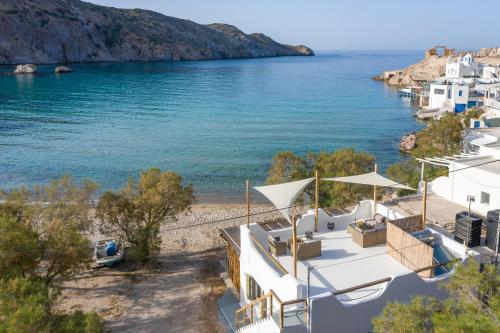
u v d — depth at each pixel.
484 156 26.14
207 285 25.47
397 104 114.94
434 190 26.59
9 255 17.94
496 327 8.94
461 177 24.52
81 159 60.84
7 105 106.62
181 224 36.62
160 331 21.02
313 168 34.09
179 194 27.84
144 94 131.25
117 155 63.22
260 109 107.62
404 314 10.23
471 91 91.12
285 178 33.03
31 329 13.16
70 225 22.50
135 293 24.73
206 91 141.88
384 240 19.97
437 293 15.99
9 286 14.89
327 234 21.20
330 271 17.53
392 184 20.50
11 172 54.56
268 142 72.12
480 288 10.66
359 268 17.73
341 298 15.46
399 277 15.38
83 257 21.25
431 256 16.34
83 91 134.12
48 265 23.92
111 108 105.75
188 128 83.56
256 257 18.47
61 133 77.69
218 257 29.58
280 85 163.62
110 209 26.67
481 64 122.44
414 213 22.98
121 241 29.64
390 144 70.25
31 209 23.70
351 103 117.62
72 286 25.56
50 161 59.69
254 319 18.08
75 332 14.58
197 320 21.86
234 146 69.12
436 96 98.56
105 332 19.14
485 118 47.69
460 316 9.60
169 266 28.28
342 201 31.34
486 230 19.44
